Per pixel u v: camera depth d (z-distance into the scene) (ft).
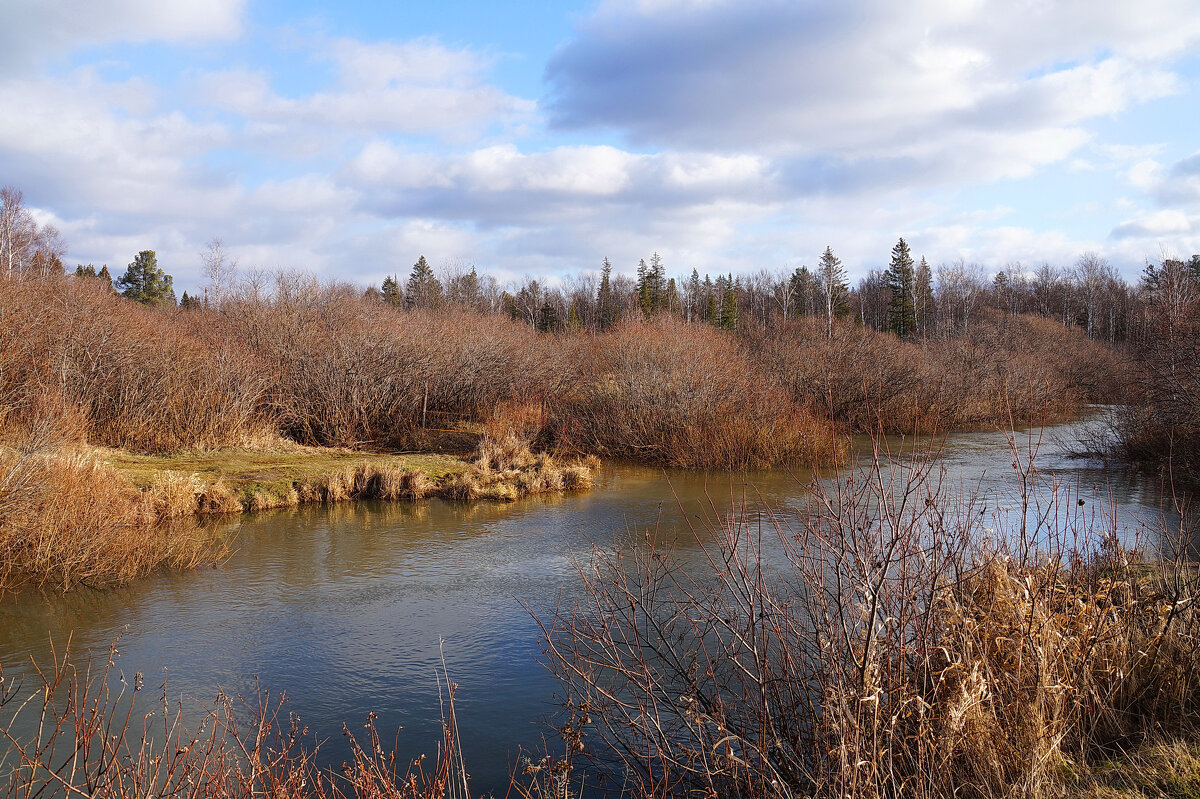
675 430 70.49
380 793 14.58
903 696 12.55
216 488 46.44
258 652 24.97
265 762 17.67
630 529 41.63
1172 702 14.69
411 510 47.80
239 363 66.03
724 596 26.13
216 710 20.81
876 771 11.48
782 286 243.40
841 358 97.40
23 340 54.95
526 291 229.45
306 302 86.33
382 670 23.53
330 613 28.60
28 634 26.32
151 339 63.82
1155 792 11.70
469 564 35.14
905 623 13.52
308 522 44.14
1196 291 97.19
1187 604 15.75
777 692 14.82
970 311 232.53
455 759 18.16
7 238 117.50
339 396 70.23
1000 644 13.98
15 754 17.58
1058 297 256.93
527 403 79.05
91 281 77.15
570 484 55.98
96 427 55.57
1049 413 97.04
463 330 88.94
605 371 86.28
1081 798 11.84
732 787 14.02
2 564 31.30
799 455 66.13
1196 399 52.42
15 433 44.11
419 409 78.59
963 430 90.38
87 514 33.91
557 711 20.36
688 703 15.20
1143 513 39.58
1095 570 17.90
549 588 31.24
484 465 59.62
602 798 15.64
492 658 24.23
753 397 75.20
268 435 63.93
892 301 211.82
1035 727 12.89
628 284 274.77
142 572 33.53
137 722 19.84
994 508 39.47
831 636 13.52
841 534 13.58
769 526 40.19
